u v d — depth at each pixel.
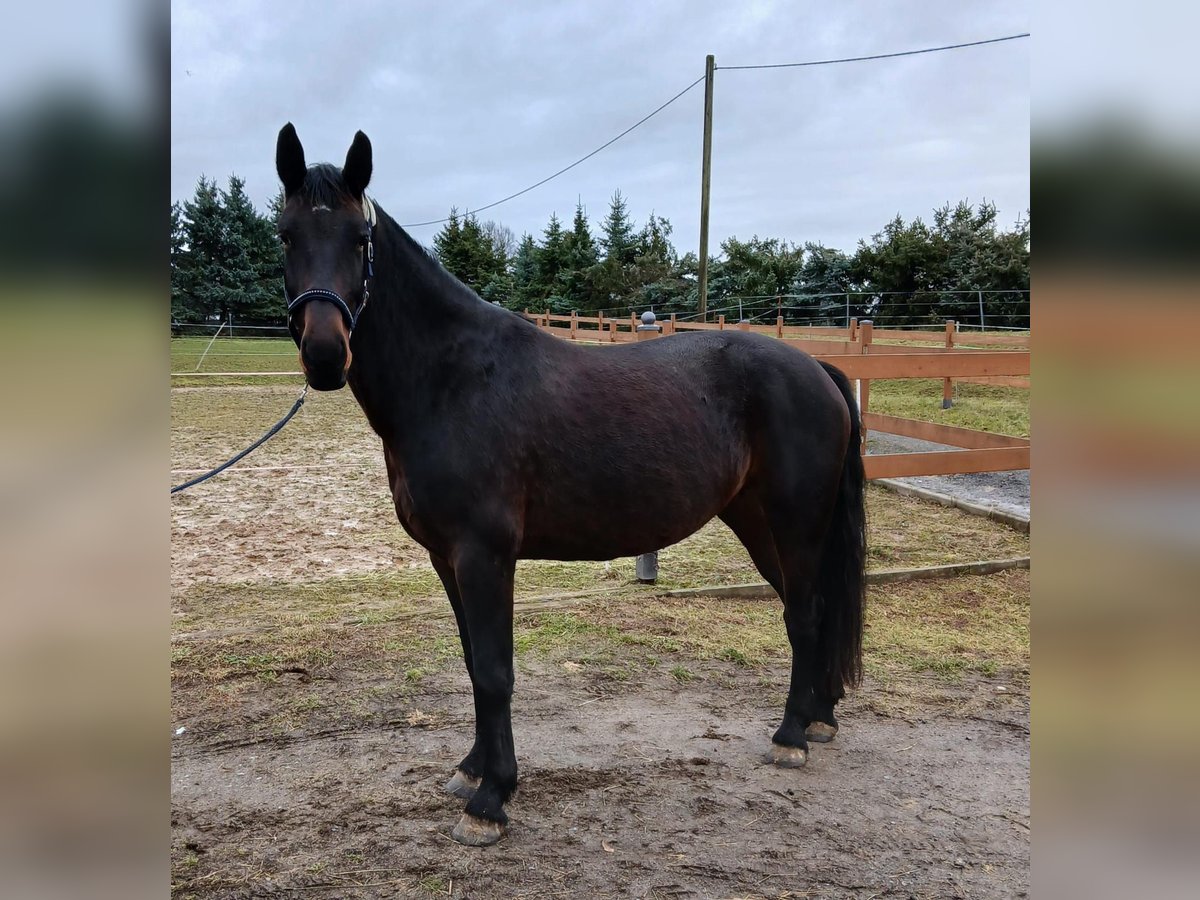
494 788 2.24
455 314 2.28
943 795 2.51
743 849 2.21
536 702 3.09
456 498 2.18
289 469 7.68
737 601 4.31
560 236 34.47
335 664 3.35
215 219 27.02
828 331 14.10
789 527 2.71
